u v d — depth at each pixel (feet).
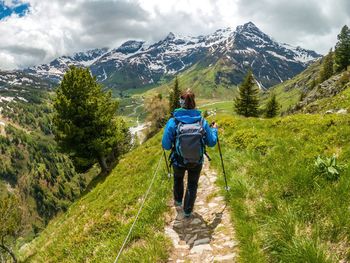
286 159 12.38
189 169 10.32
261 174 12.02
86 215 18.83
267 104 114.42
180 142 9.75
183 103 10.35
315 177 10.10
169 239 10.06
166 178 15.10
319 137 13.79
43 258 16.11
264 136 16.40
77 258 12.24
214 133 10.52
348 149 11.53
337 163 10.41
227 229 10.03
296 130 16.22
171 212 11.79
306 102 88.58
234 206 10.68
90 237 13.48
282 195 10.17
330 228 8.14
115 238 11.69
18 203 52.75
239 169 13.67
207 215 11.17
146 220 11.46
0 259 48.80
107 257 10.45
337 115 16.19
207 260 8.94
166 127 10.18
